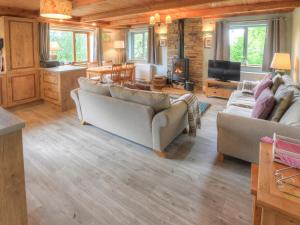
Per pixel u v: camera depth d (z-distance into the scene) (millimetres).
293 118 2381
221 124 2715
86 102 3795
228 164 2818
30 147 3203
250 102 3898
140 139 3172
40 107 5352
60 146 3258
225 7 5215
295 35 5215
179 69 7602
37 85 5516
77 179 2455
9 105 5016
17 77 5090
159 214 1961
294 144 1598
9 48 4855
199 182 2441
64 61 7625
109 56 8953
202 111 5078
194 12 5602
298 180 1319
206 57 7172
